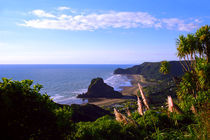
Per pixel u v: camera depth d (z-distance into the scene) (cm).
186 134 559
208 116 475
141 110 606
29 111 328
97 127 559
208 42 1309
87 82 18312
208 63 1203
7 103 297
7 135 296
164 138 548
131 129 602
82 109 4581
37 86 375
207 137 450
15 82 351
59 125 365
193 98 1020
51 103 385
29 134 320
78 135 484
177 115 729
